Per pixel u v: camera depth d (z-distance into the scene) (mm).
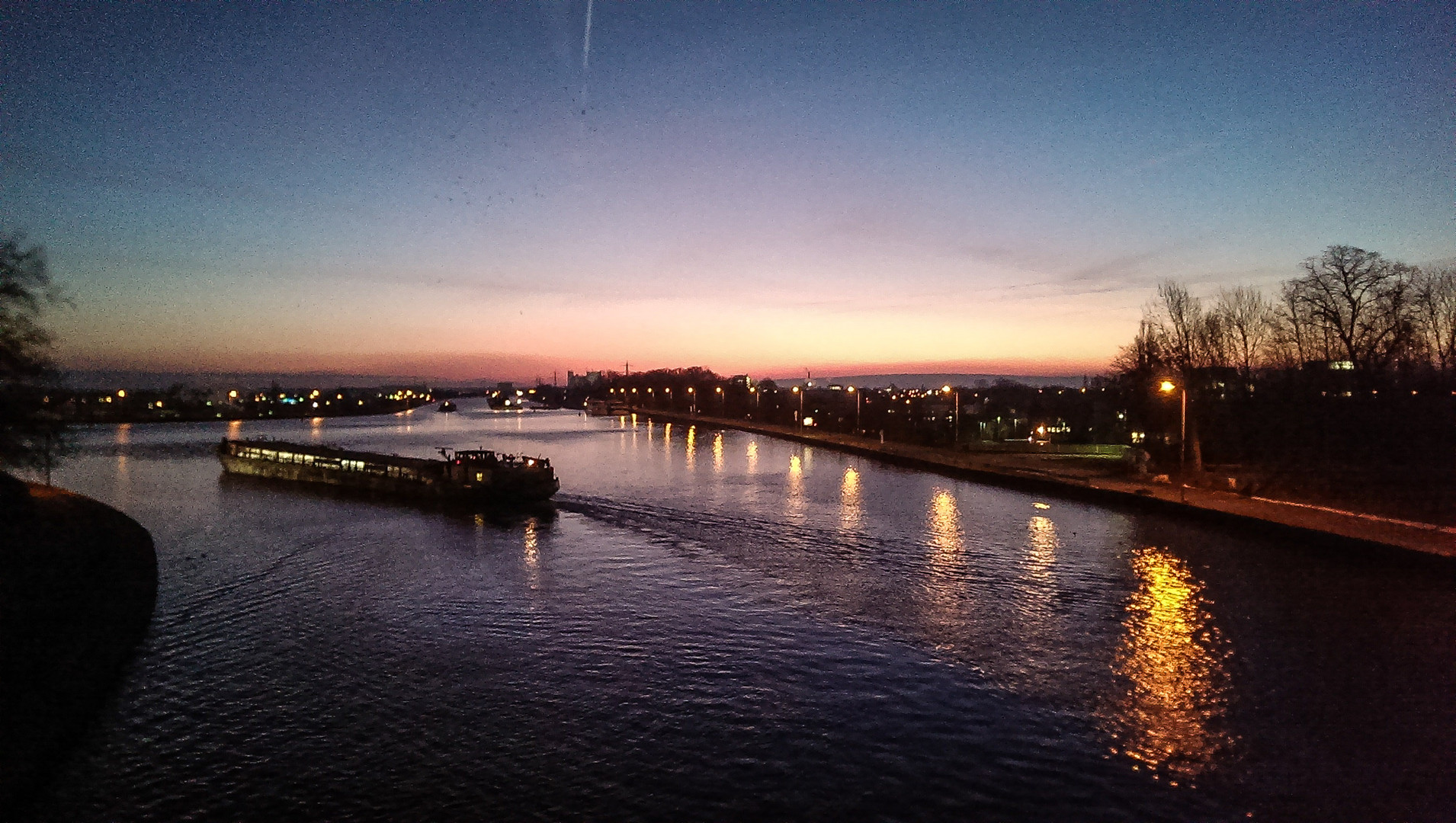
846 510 56938
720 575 38250
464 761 20266
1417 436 59938
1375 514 46375
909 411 165375
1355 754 20250
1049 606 32594
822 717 22609
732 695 24109
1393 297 66062
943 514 54844
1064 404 147250
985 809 18016
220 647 28531
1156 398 75438
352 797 18656
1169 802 18297
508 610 32781
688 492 66688
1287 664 26078
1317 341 72625
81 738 21594
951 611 32000
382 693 24391
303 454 75812
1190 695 23828
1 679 23453
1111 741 21156
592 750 20797
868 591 35031
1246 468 67125
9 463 38875
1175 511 51062
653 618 31469
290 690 24734
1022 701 23594
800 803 18297
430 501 61781
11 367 38375
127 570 37531
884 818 17688
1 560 35219
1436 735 21125
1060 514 54188
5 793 18203
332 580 37875
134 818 17922
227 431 175750
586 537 47812
